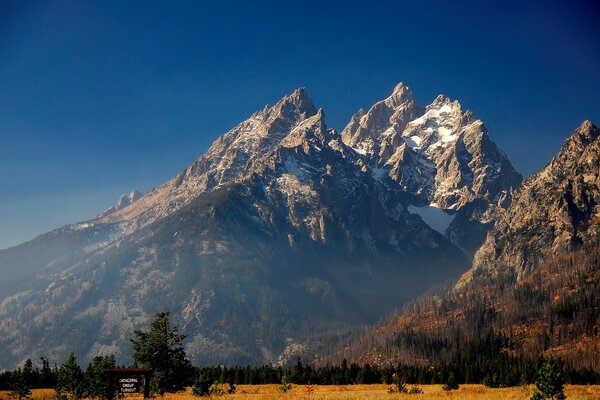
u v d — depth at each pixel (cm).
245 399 8906
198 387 9562
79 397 9662
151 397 8212
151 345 9844
